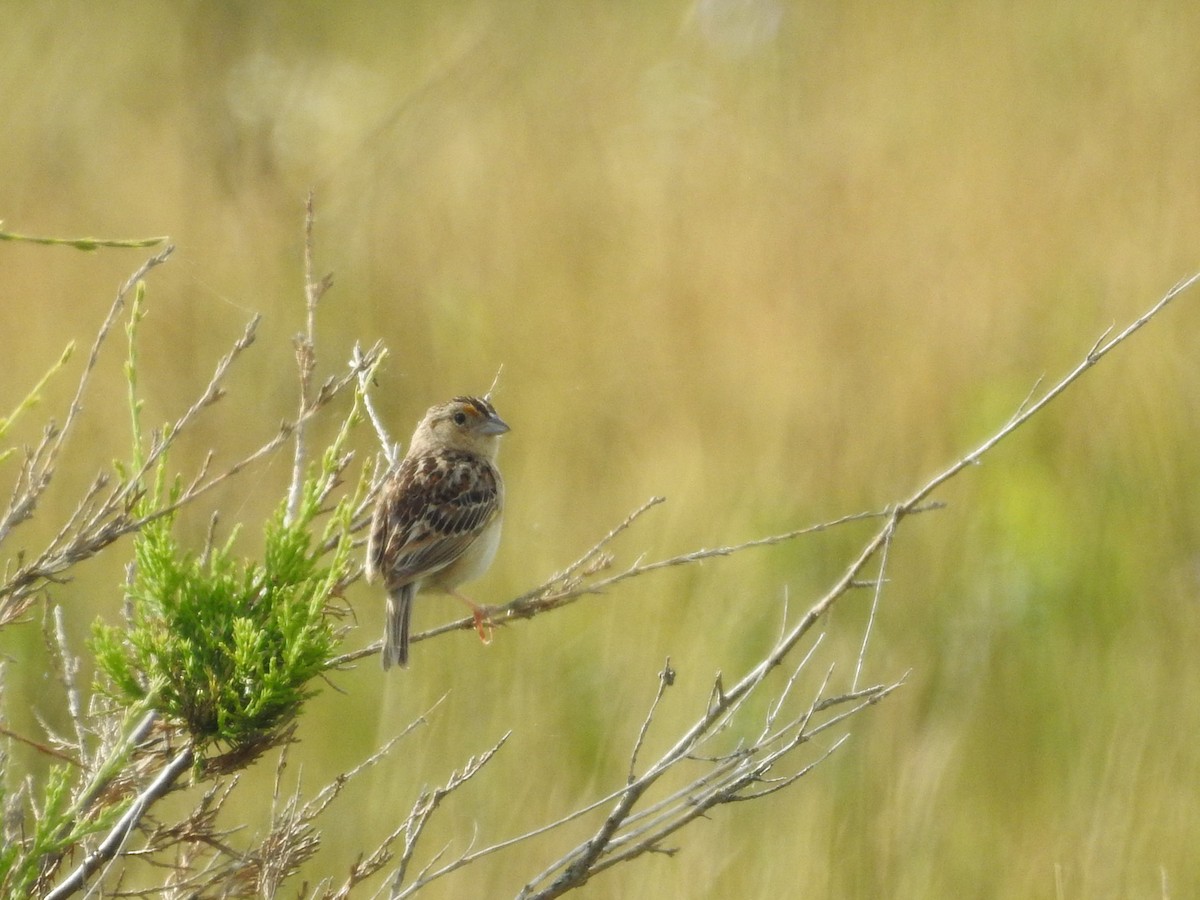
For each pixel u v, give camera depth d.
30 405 5.04
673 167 17.89
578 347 14.82
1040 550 12.11
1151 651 11.24
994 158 16.92
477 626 8.17
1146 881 9.27
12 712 9.63
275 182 16.12
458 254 16.12
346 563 6.13
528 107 19.36
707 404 14.15
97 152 18.02
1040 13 19.86
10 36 20.03
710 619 11.43
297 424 5.91
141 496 5.59
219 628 5.62
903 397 13.91
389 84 19.30
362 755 10.42
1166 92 17.69
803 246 15.88
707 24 20.52
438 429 9.54
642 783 5.86
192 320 14.12
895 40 19.88
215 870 6.42
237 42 17.80
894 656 11.17
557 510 12.77
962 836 9.94
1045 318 14.70
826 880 9.31
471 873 9.41
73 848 5.82
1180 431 13.12
